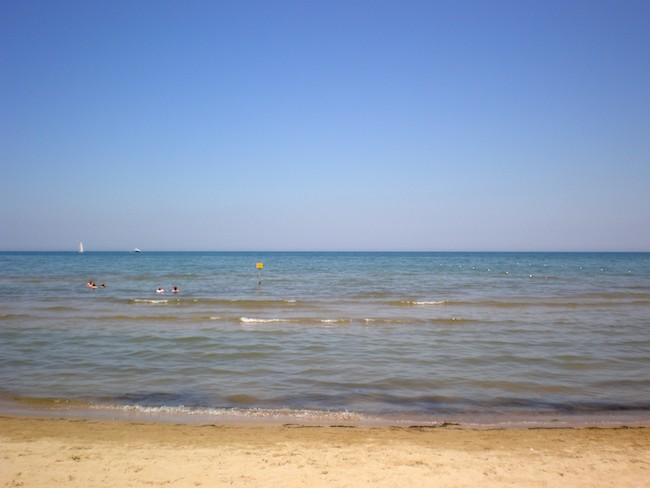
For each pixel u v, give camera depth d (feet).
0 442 26.02
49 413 31.55
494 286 137.59
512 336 58.44
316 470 22.66
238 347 51.49
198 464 23.24
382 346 52.42
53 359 45.80
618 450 25.54
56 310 79.97
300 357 47.24
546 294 112.68
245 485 21.04
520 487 21.11
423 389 37.32
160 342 53.83
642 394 36.24
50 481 21.24
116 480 21.43
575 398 35.35
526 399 35.09
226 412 31.89
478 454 24.81
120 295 105.91
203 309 83.10
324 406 33.40
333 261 375.66
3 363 44.21
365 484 21.24
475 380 39.65
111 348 50.70
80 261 339.36
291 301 94.79
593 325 66.64
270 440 26.76
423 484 21.31
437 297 105.50
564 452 25.21
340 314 77.41
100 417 30.81
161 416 31.09
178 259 416.67
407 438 27.30
